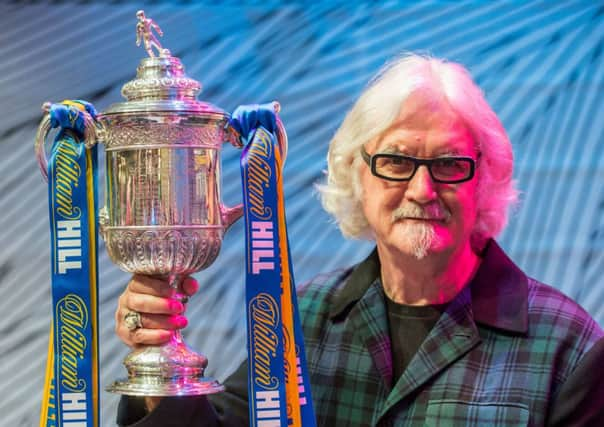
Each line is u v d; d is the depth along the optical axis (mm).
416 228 2154
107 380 4262
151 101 2004
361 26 4160
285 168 4195
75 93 4227
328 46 4180
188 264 2029
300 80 4188
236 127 2086
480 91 2277
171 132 2008
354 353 2314
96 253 2031
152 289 2062
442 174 2162
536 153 4137
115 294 4289
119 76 4234
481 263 2318
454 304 2260
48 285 4293
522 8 4113
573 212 4137
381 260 2342
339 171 2322
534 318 2219
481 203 2299
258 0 4172
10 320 4270
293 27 4172
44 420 2039
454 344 2221
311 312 2418
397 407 2221
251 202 2021
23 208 4266
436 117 2162
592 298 4137
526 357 2168
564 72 4113
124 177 2020
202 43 4180
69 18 4211
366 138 2201
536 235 4148
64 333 2006
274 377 1997
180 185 2008
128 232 2010
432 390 2199
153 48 4184
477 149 2221
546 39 4109
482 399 2146
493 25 4121
